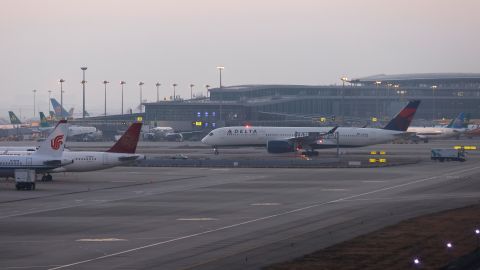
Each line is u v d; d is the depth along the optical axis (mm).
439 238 161750
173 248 155625
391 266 132000
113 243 162625
